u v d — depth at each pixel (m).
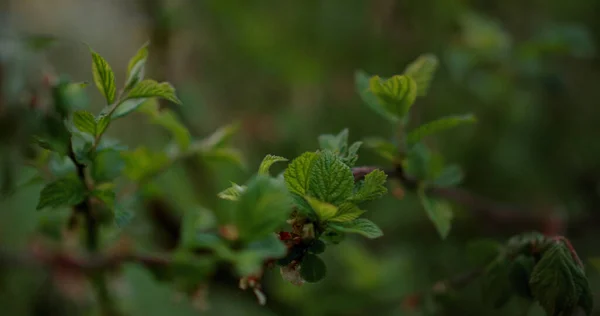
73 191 0.52
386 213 0.98
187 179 0.86
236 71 1.09
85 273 0.71
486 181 1.00
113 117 0.50
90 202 0.55
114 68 1.08
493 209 0.87
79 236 0.67
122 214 0.52
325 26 1.07
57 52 1.07
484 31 0.96
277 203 0.45
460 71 0.95
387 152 0.55
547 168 1.01
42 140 0.51
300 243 0.47
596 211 0.95
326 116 1.04
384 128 0.99
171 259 0.61
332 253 0.88
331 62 1.07
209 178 0.89
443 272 0.93
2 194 0.61
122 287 0.74
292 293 0.85
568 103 1.04
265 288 0.89
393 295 0.85
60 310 0.79
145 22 0.93
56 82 0.60
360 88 0.55
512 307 0.81
